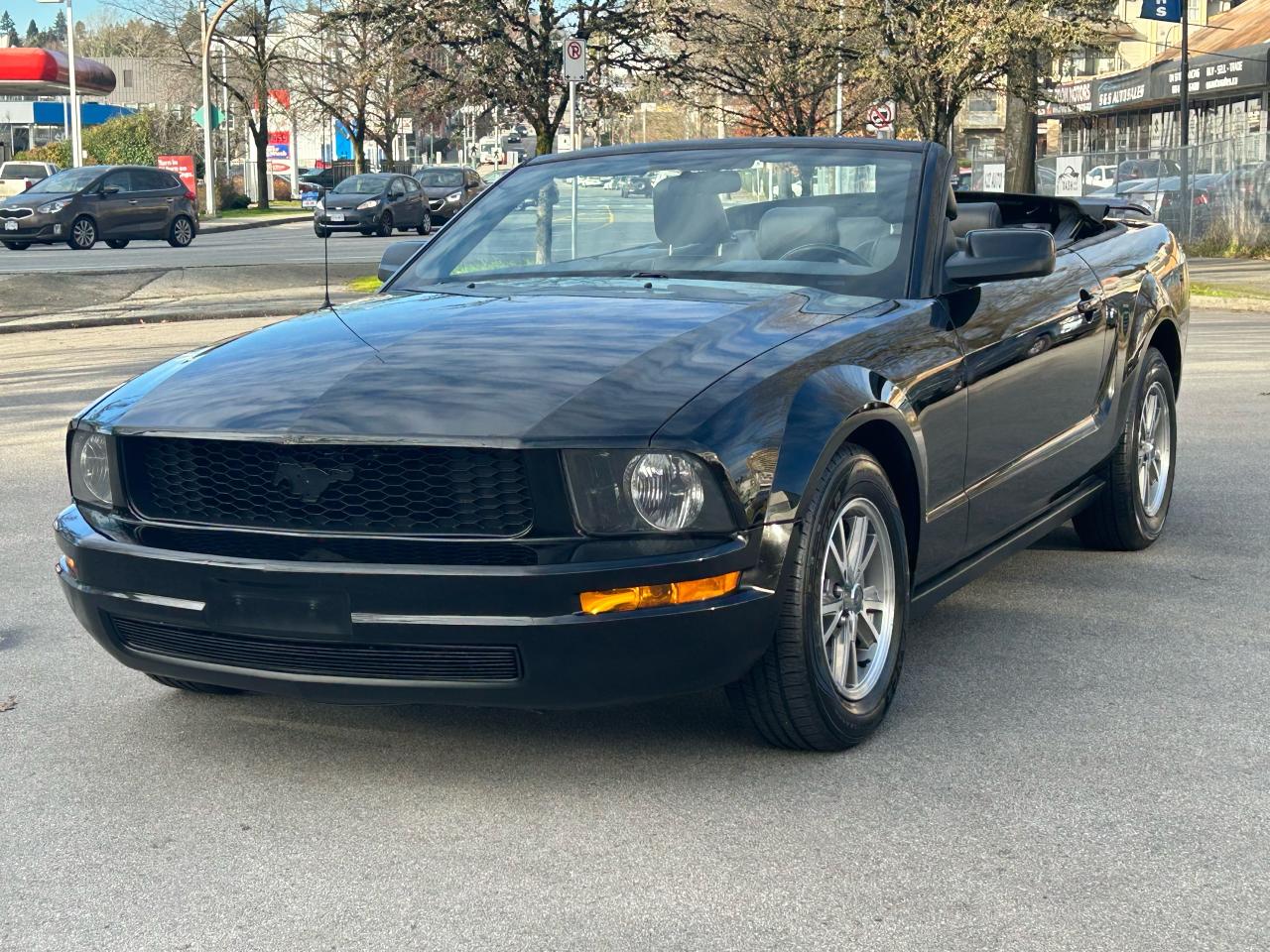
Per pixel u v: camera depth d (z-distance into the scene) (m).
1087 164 32.53
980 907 2.92
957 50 19.42
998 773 3.62
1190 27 49.03
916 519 4.02
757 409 3.42
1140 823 3.32
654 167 4.95
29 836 3.34
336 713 4.13
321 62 58.56
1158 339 6.07
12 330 15.18
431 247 5.02
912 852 3.18
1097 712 4.06
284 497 3.38
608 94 19.11
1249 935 2.80
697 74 19.61
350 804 3.49
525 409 3.30
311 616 3.31
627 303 4.05
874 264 4.42
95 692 4.35
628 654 3.24
